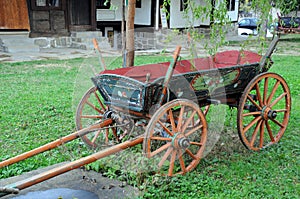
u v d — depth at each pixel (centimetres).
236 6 1748
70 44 1332
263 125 392
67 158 372
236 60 425
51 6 1278
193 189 309
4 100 589
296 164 358
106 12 1459
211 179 326
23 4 1225
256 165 356
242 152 388
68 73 839
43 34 1282
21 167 352
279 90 657
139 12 1507
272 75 386
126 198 297
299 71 901
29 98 605
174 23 1352
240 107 366
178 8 1362
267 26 407
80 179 330
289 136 431
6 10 1199
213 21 381
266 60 384
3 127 463
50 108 545
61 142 329
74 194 305
